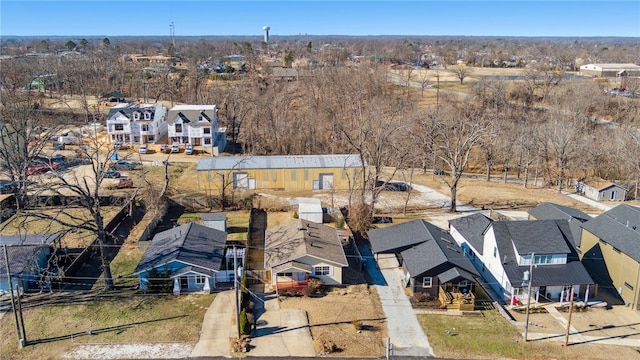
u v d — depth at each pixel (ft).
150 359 88.33
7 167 159.02
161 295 109.40
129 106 257.96
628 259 111.14
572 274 111.86
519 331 99.50
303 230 126.62
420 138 217.77
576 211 146.00
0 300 105.81
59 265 119.55
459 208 171.83
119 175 190.90
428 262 112.16
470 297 107.14
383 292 114.01
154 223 146.82
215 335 95.35
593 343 96.12
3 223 145.18
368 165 180.75
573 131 201.36
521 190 196.65
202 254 115.96
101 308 103.71
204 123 239.09
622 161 203.00
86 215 152.97
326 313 103.96
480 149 240.94
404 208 168.25
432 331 98.63
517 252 112.98
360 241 142.00
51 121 247.70
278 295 109.70
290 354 90.53
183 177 194.90
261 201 166.71
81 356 88.53
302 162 189.06
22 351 89.40
